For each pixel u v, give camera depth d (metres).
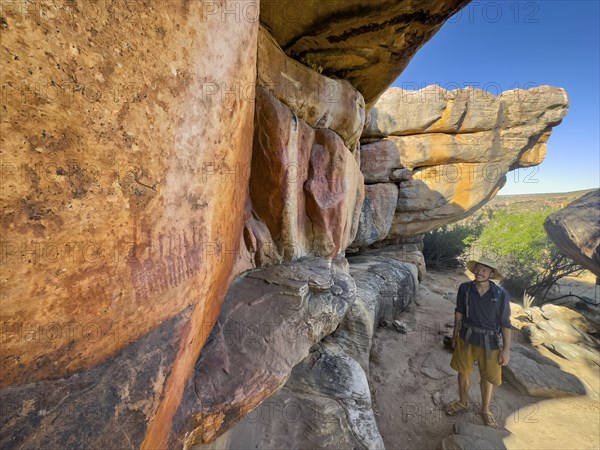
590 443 3.47
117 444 0.89
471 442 3.25
